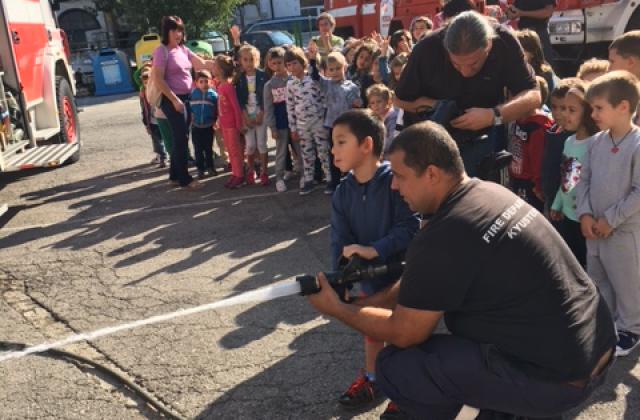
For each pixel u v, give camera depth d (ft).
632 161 9.51
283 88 20.95
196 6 75.92
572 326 6.56
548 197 12.15
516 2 21.58
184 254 16.33
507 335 6.61
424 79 10.89
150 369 10.77
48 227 19.62
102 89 67.82
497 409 6.85
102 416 9.60
